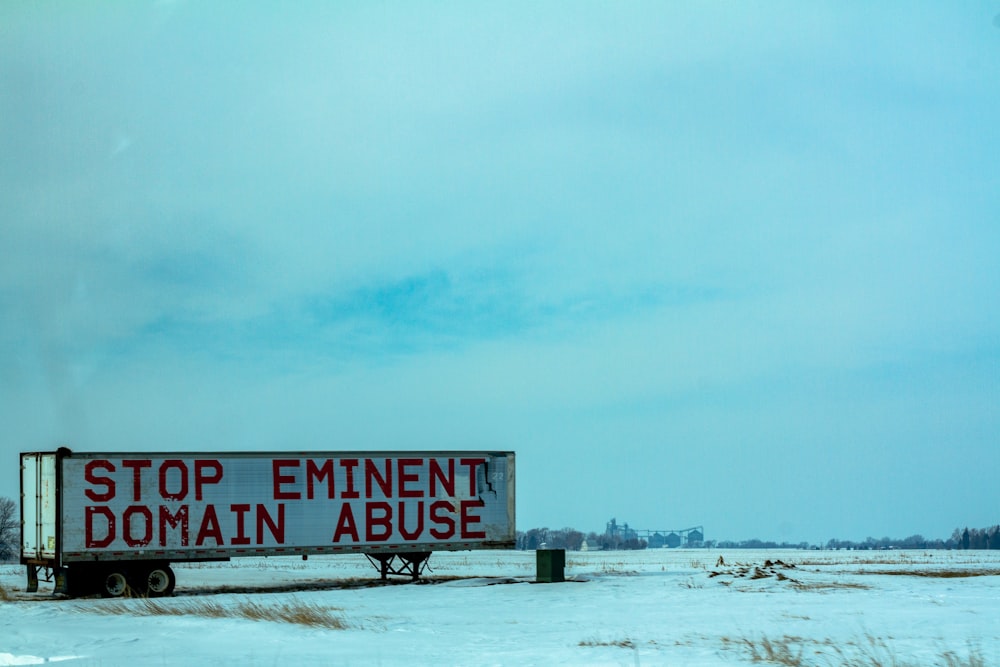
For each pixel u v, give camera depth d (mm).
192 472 36688
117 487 35594
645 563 77000
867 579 43000
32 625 24562
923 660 18500
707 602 32188
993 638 21969
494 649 19984
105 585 35594
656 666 17469
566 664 17625
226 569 64500
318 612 27203
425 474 40219
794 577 43906
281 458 38062
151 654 18781
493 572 54062
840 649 19969
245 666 16984
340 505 38812
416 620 26531
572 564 73125
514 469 41594
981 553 134750
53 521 34938
